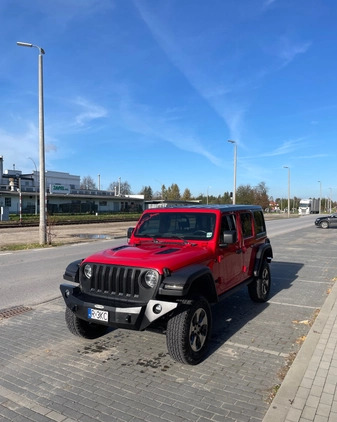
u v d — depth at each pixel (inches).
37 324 217.0
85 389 140.4
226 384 143.3
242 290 302.0
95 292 165.9
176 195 3897.6
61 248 600.1
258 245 258.1
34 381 147.1
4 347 182.2
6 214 1392.7
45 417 122.3
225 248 200.8
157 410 125.4
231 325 213.6
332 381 138.3
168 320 156.9
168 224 208.1
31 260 464.4
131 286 155.4
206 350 169.3
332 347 169.9
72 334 200.1
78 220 1505.9
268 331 203.3
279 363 162.2
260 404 128.6
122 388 140.9
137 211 2807.6
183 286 146.5
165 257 162.9
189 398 133.0
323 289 306.2
